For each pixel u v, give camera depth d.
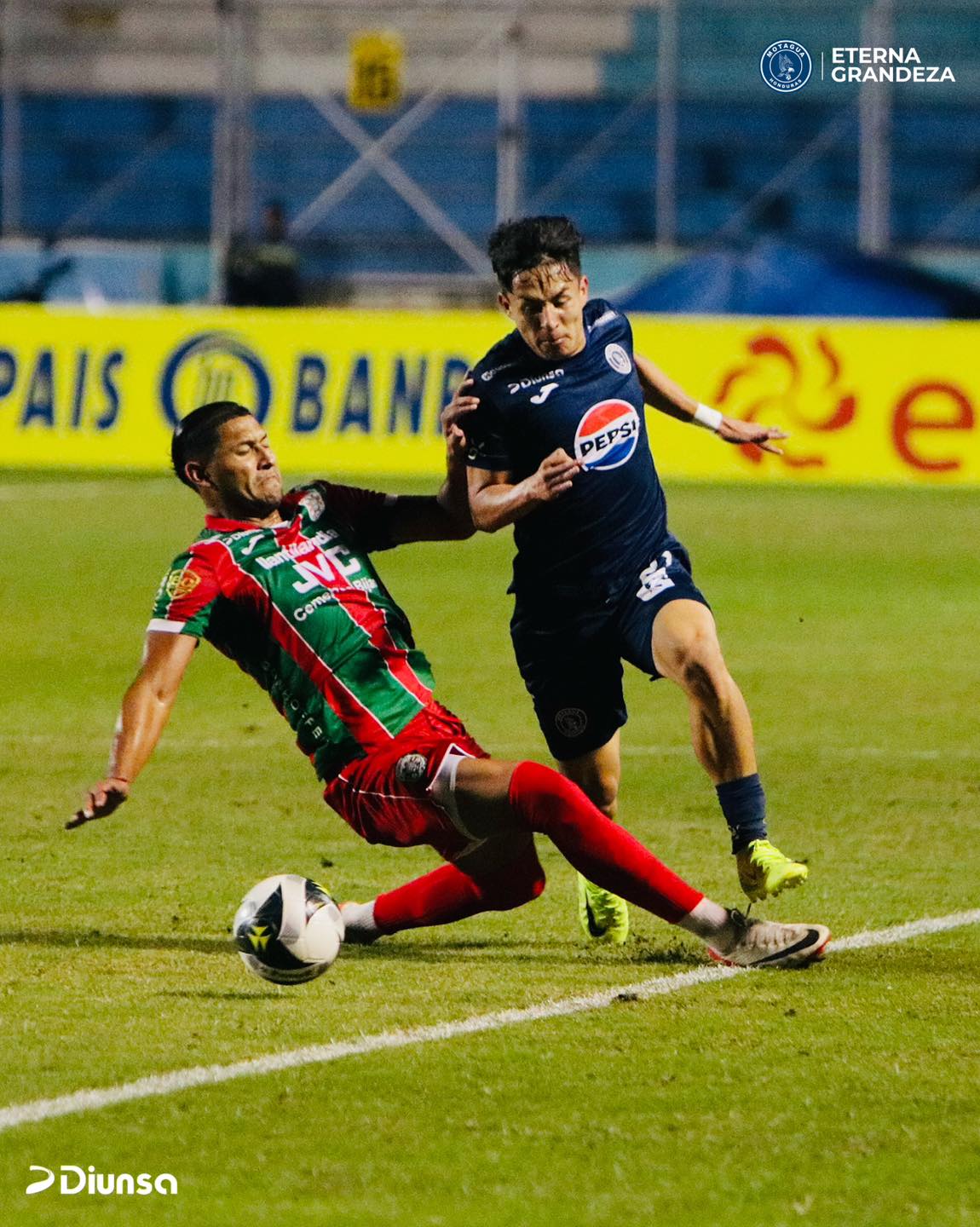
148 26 103.69
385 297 94.25
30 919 22.12
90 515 63.41
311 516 19.61
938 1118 15.56
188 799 29.16
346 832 27.11
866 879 24.34
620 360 21.83
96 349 74.56
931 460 72.44
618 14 101.31
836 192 99.50
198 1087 16.28
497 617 47.12
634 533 21.56
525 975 19.92
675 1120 15.55
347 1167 14.59
